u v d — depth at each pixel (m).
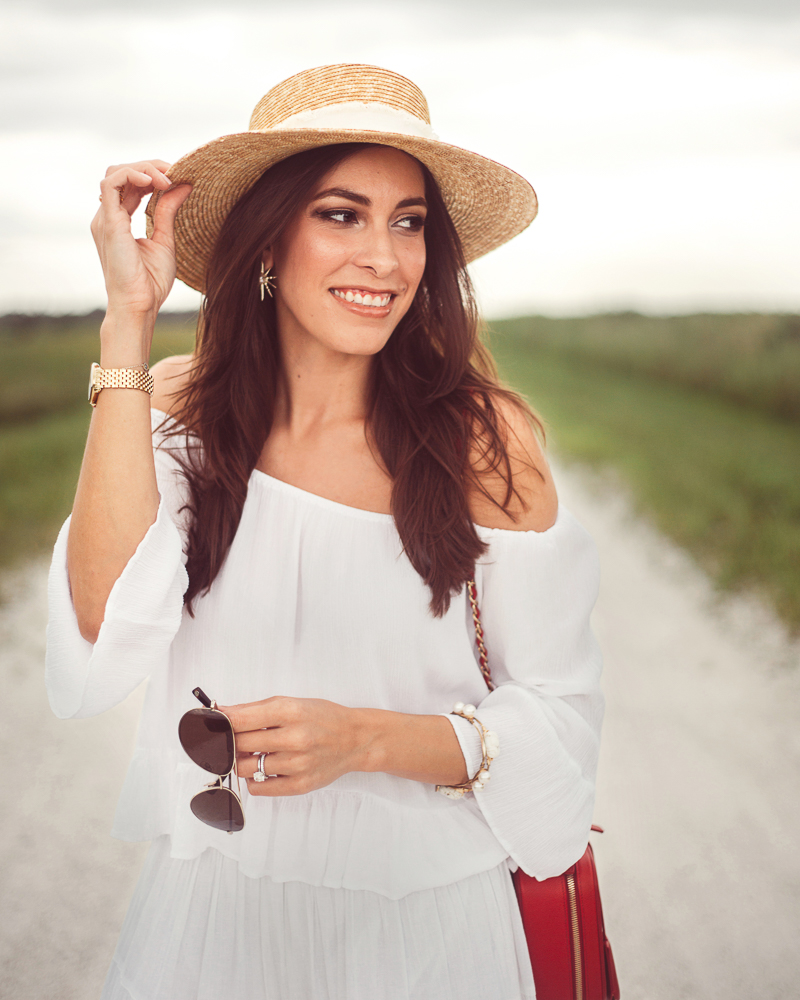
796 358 16.58
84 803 3.44
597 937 1.40
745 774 3.57
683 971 2.50
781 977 2.46
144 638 1.26
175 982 1.38
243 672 1.44
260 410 1.53
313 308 1.45
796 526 7.20
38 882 2.94
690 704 4.21
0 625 5.46
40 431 12.27
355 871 1.37
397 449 1.46
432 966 1.35
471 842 1.40
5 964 2.53
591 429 14.45
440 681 1.45
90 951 2.60
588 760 1.45
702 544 7.07
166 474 1.53
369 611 1.42
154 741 1.50
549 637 1.44
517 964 1.39
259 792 1.19
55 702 1.30
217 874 1.40
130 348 1.30
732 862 3.01
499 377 1.79
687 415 15.94
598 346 26.17
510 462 1.45
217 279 1.55
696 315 27.06
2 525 7.69
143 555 1.24
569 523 1.51
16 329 20.03
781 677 4.50
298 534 1.44
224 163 1.47
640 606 5.69
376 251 1.41
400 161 1.44
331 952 1.37
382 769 1.28
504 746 1.34
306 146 1.42
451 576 1.39
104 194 1.35
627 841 3.14
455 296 1.59
